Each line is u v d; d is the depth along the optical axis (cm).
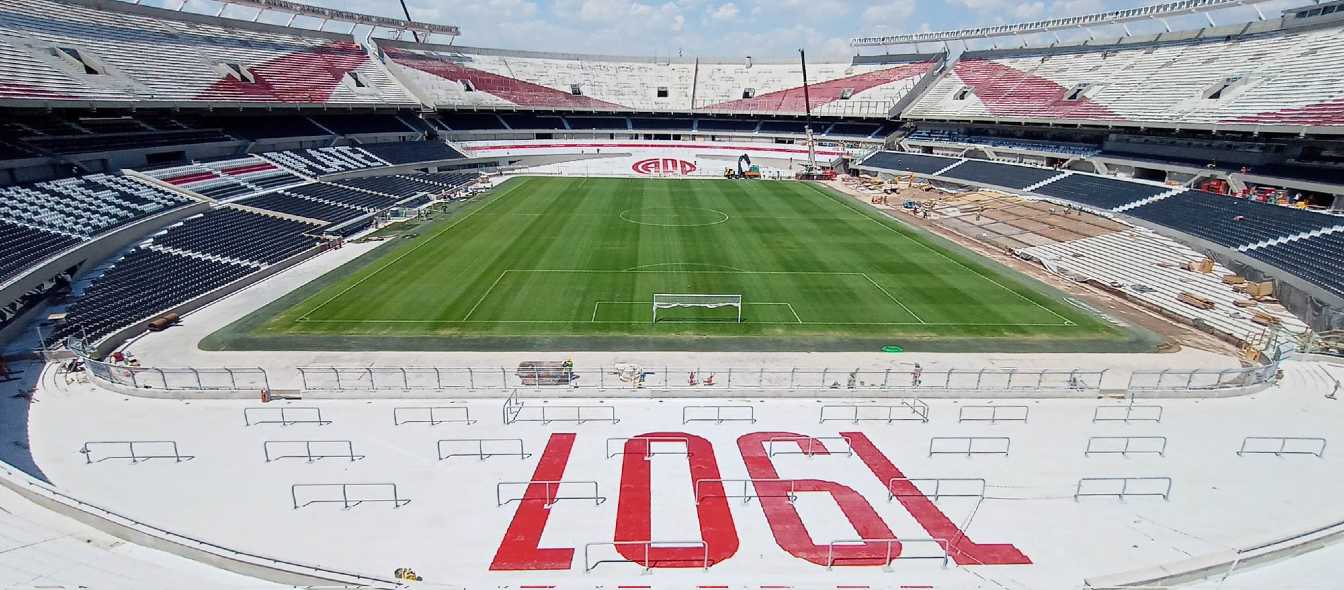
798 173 8769
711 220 5625
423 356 2720
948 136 8431
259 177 5616
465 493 1579
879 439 1903
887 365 2681
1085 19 7381
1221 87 5522
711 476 1683
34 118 4800
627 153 9469
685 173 8906
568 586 1237
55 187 4100
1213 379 2552
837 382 2455
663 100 10550
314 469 1692
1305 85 4853
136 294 3206
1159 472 1706
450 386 2430
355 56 8700
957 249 4659
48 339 2661
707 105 10412
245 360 2656
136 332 2900
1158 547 1370
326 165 6581
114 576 1112
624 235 4975
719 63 11238
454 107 8931
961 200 6241
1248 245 3825
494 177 8131
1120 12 6969
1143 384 2498
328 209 5281
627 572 1286
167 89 5566
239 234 4303
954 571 1289
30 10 5178
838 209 6259
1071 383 2430
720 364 2677
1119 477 1667
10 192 3816
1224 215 4316
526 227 5222
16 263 3011
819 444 1869
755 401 2184
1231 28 6194
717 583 1249
